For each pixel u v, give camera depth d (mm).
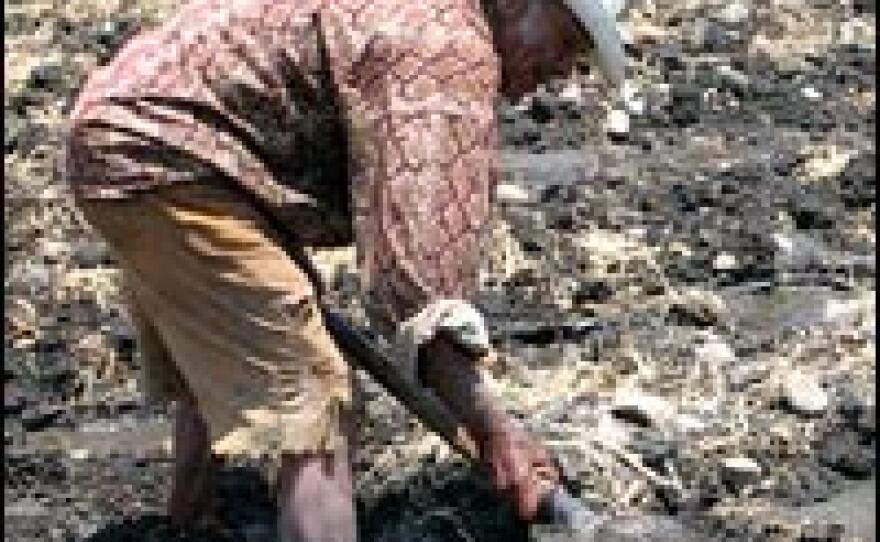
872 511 7684
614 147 11242
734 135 11328
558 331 9094
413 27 6254
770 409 8391
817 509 7719
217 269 6441
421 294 6195
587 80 11828
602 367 8766
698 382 8617
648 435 8141
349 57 6277
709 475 7887
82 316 9492
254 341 6473
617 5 6453
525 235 10023
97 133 6418
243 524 7656
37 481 8141
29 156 11289
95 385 8953
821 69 12109
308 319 6492
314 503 6508
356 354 6824
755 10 12812
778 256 9883
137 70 6449
